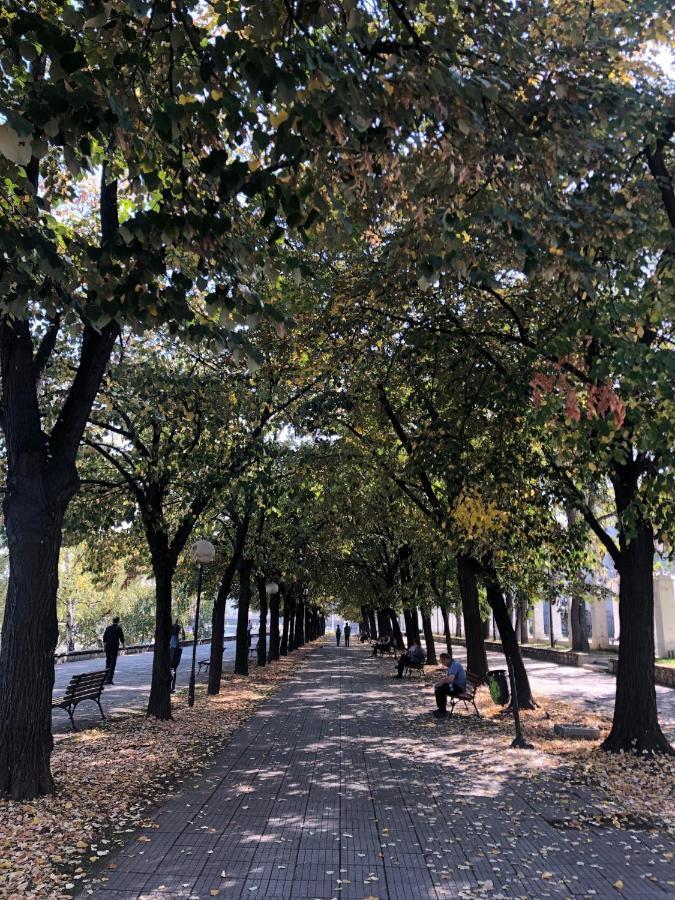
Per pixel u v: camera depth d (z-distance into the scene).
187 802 7.21
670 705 15.69
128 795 7.34
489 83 5.73
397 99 5.48
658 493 7.39
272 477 15.66
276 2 5.06
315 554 31.30
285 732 11.89
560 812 7.08
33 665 7.08
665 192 8.02
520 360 10.21
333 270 11.47
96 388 7.71
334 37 5.20
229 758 9.55
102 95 4.58
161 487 13.06
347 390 14.38
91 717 13.54
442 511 13.12
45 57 6.45
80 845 5.72
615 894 5.06
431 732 12.02
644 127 7.36
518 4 6.99
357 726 12.66
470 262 7.02
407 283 9.80
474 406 11.27
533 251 5.88
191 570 25.39
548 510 12.16
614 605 34.91
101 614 52.81
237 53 4.87
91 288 5.66
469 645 17.89
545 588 16.97
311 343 12.02
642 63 7.55
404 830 6.42
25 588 7.11
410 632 29.48
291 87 4.53
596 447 7.55
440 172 6.39
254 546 23.00
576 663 27.95
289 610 40.34
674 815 7.02
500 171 6.29
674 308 6.97
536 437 10.57
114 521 14.21
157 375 11.35
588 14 7.52
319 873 5.32
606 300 7.58
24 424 7.29
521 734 11.00
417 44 5.84
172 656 19.27
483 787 8.07
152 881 5.07
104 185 7.79
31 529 7.15
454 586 26.02
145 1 4.60
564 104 6.55
